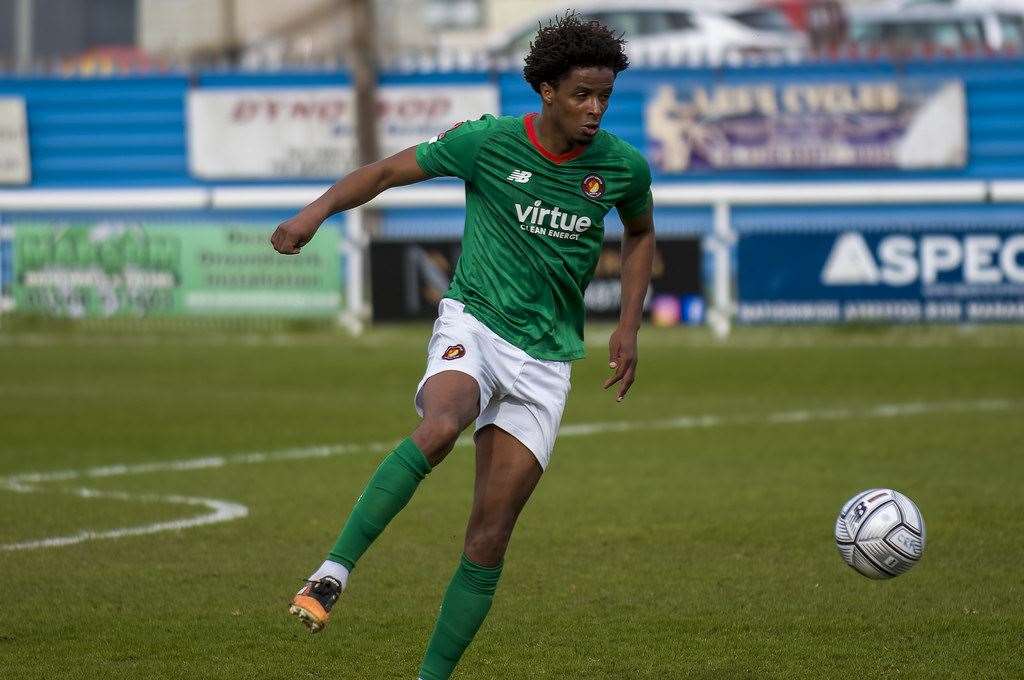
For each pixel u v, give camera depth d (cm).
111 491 3033
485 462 1669
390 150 6750
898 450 3425
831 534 2589
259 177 6794
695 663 1864
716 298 5550
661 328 5556
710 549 2488
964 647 1923
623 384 1766
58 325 5862
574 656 1897
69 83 6862
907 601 2152
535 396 1664
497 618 2070
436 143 1689
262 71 6794
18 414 4059
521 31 8281
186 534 2625
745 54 8206
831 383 4547
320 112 6731
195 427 3844
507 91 6719
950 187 6228
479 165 1677
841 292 5444
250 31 8006
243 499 2944
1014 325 5584
